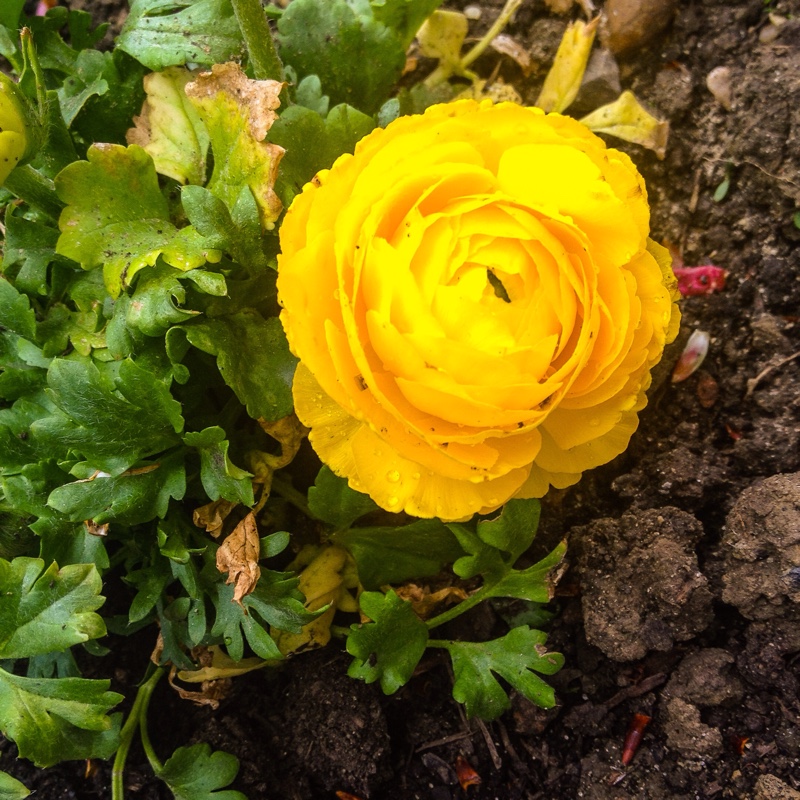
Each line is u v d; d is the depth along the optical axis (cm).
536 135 18
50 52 25
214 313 22
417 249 18
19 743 20
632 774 23
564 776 24
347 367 18
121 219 21
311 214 18
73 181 21
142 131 23
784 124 27
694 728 23
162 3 24
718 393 26
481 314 18
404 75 31
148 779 24
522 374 18
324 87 25
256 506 23
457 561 22
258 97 21
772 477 24
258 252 21
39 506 21
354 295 17
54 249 23
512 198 18
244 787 24
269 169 21
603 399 19
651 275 19
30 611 20
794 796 21
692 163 28
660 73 29
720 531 25
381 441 19
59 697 20
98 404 20
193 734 24
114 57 24
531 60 30
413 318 17
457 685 22
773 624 23
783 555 22
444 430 18
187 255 21
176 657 23
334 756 24
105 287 22
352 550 24
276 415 22
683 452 26
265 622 23
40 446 22
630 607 23
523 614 25
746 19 29
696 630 23
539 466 20
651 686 24
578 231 18
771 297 27
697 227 28
